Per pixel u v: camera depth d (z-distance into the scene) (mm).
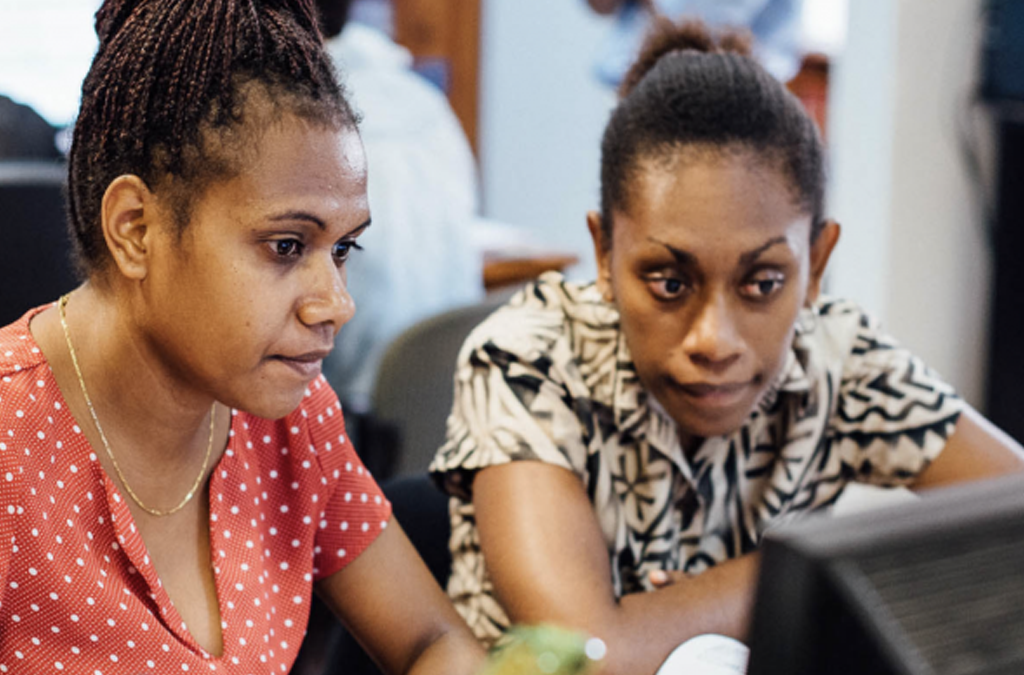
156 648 956
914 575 433
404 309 2734
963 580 434
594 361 1323
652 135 1129
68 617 931
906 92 2947
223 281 837
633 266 1144
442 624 1183
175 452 970
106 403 935
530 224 5176
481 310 2051
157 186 836
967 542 439
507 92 5035
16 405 902
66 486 927
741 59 1179
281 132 829
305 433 1097
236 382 869
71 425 928
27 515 900
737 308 1128
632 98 1177
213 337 854
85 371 929
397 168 2691
